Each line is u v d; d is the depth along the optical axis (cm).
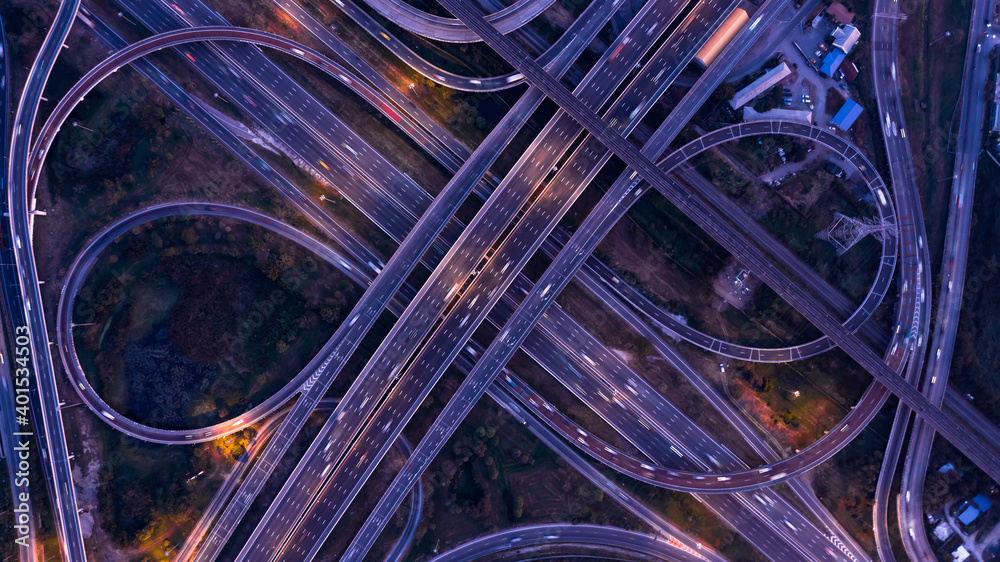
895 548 13238
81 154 12444
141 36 13038
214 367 13000
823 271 13312
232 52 13062
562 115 13075
